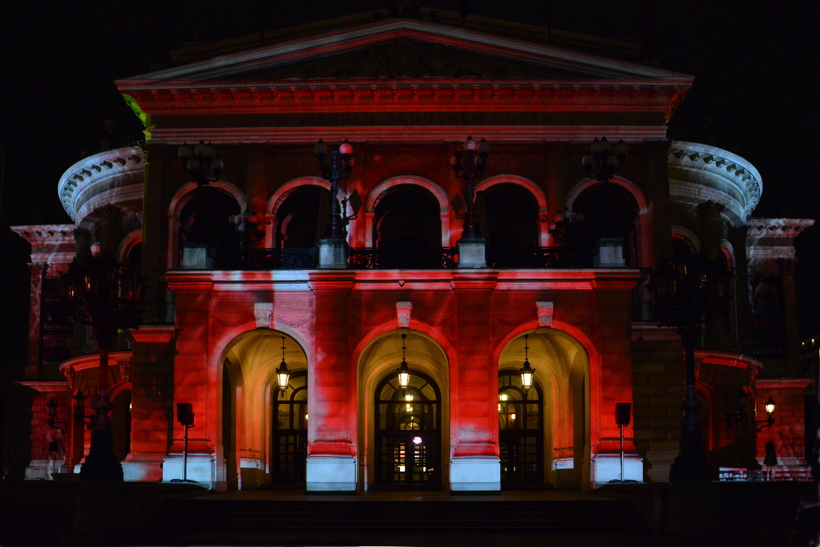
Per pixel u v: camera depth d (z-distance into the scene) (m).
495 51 41.38
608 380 33.69
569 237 38.06
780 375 54.31
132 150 45.75
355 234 40.22
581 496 31.48
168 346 38.31
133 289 27.72
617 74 41.06
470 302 33.84
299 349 39.44
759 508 28.25
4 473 59.56
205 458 33.38
